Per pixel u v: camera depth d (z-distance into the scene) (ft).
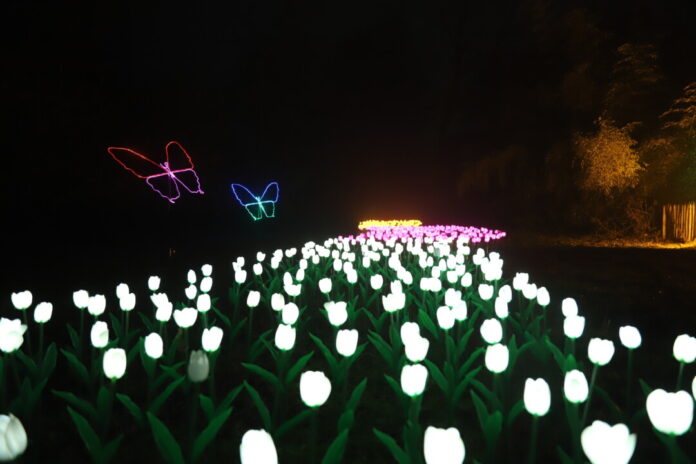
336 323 14.25
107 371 10.64
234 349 18.52
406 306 21.81
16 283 33.09
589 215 72.74
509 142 81.30
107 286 32.01
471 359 13.16
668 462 10.56
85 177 52.03
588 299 26.84
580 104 73.46
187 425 12.55
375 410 13.52
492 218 89.66
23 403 11.54
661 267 39.50
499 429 9.46
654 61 70.85
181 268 40.40
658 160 67.72
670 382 15.10
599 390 11.46
